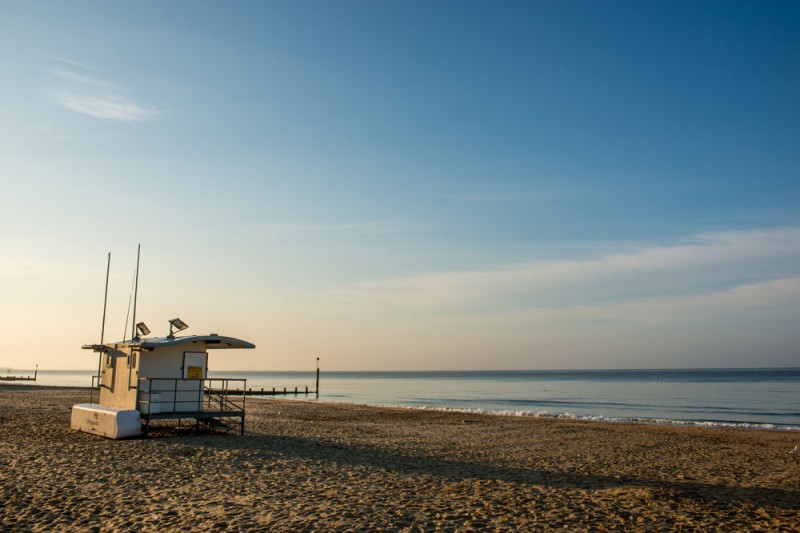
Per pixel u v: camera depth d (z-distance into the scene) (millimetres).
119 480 13031
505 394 87125
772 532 10102
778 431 32312
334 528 9648
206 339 20797
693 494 13289
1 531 9039
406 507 11289
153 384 20375
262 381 191125
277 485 13023
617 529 10062
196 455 16594
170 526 9531
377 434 25531
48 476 13219
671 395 81250
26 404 34781
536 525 10195
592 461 18578
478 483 14047
